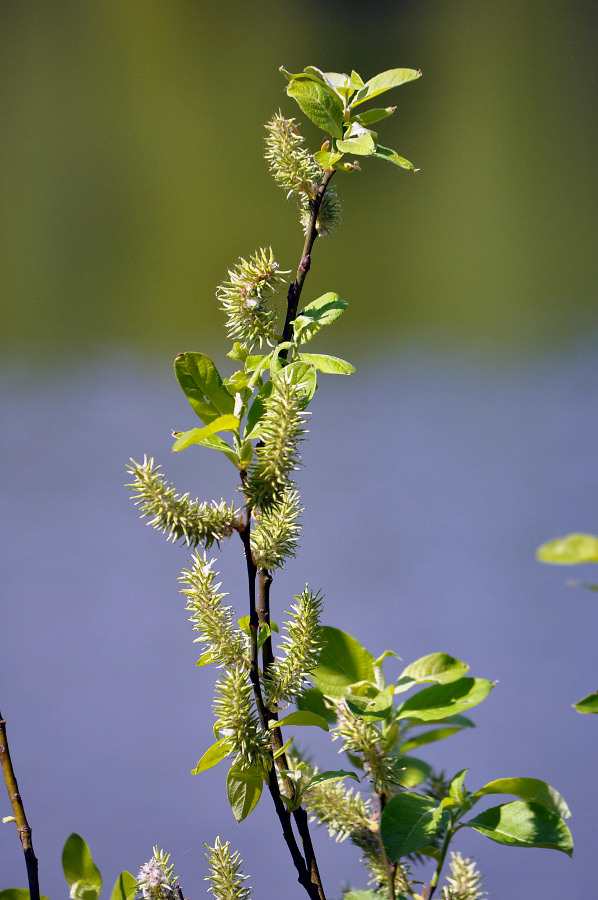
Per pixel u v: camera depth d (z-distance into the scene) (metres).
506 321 16.31
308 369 2.85
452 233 23.52
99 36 30.47
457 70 32.59
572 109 30.89
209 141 27.44
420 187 27.42
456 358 14.26
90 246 21.78
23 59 29.92
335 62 31.75
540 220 24.09
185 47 31.52
